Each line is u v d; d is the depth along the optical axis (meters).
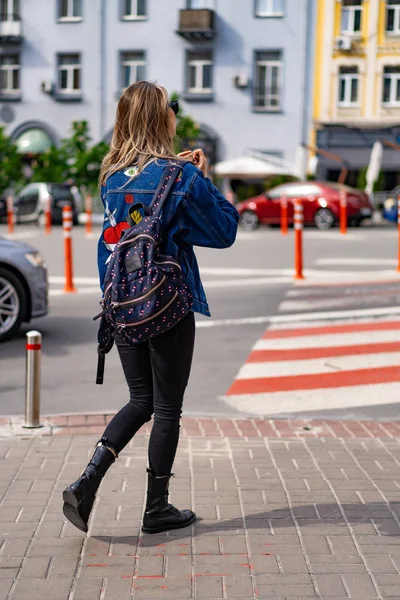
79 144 39.66
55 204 33.50
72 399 7.47
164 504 4.36
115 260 3.97
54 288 14.45
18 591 3.72
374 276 15.83
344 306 12.45
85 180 39.09
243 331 10.63
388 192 40.47
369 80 41.81
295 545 4.19
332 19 41.69
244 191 40.75
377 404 7.36
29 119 45.28
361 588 3.72
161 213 4.00
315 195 30.42
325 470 5.40
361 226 32.06
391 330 10.68
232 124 43.06
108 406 7.25
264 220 30.97
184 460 5.61
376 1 41.25
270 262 18.16
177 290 3.94
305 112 42.56
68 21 44.22
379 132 42.03
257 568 3.93
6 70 45.44
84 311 12.11
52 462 5.57
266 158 41.75
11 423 6.54
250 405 7.31
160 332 3.95
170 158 4.09
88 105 44.44
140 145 4.14
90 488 4.12
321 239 24.39
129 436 4.27
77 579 3.84
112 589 3.74
